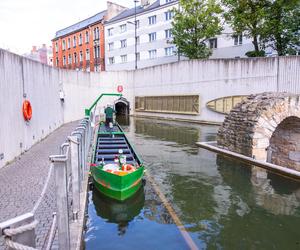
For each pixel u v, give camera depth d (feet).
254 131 41.09
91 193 31.53
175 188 33.60
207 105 93.30
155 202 29.55
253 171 38.68
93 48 175.83
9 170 33.83
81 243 19.98
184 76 100.68
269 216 26.30
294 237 22.82
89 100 110.11
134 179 29.76
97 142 50.52
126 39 154.92
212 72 91.30
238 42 110.73
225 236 22.88
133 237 22.62
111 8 168.04
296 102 39.29
